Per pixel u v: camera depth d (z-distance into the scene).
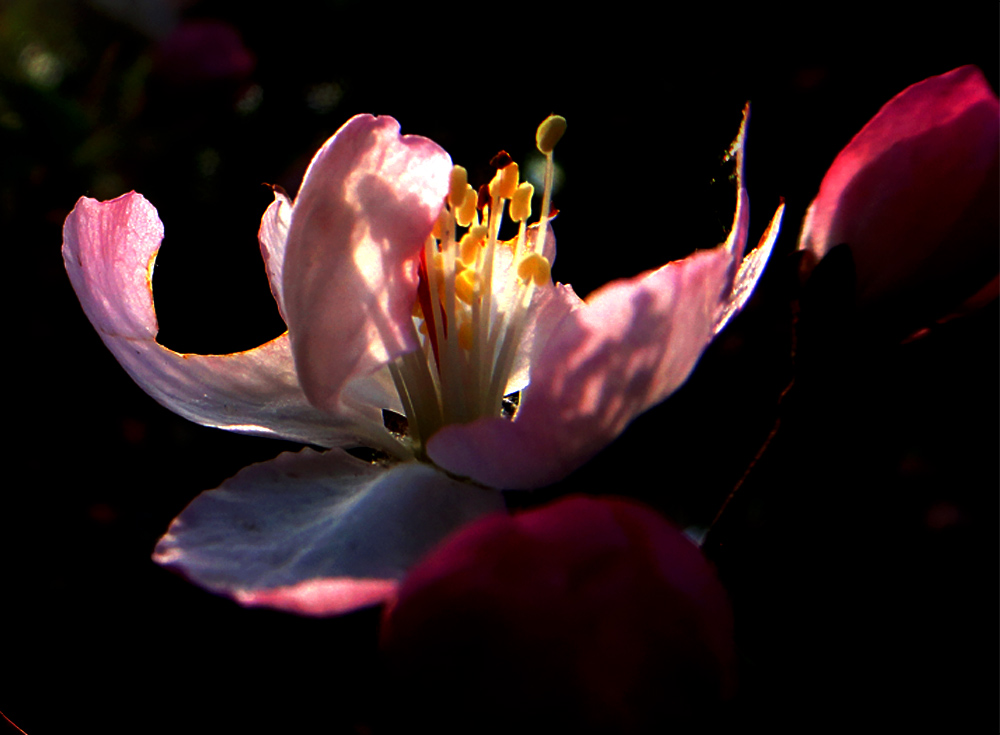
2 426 0.22
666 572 0.16
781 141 0.24
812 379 0.18
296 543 0.18
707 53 0.25
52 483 0.21
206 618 0.18
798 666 0.19
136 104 0.30
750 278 0.18
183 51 0.29
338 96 0.32
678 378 0.17
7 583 0.19
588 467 0.20
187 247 0.27
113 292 0.19
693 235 0.23
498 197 0.19
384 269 0.18
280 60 0.32
